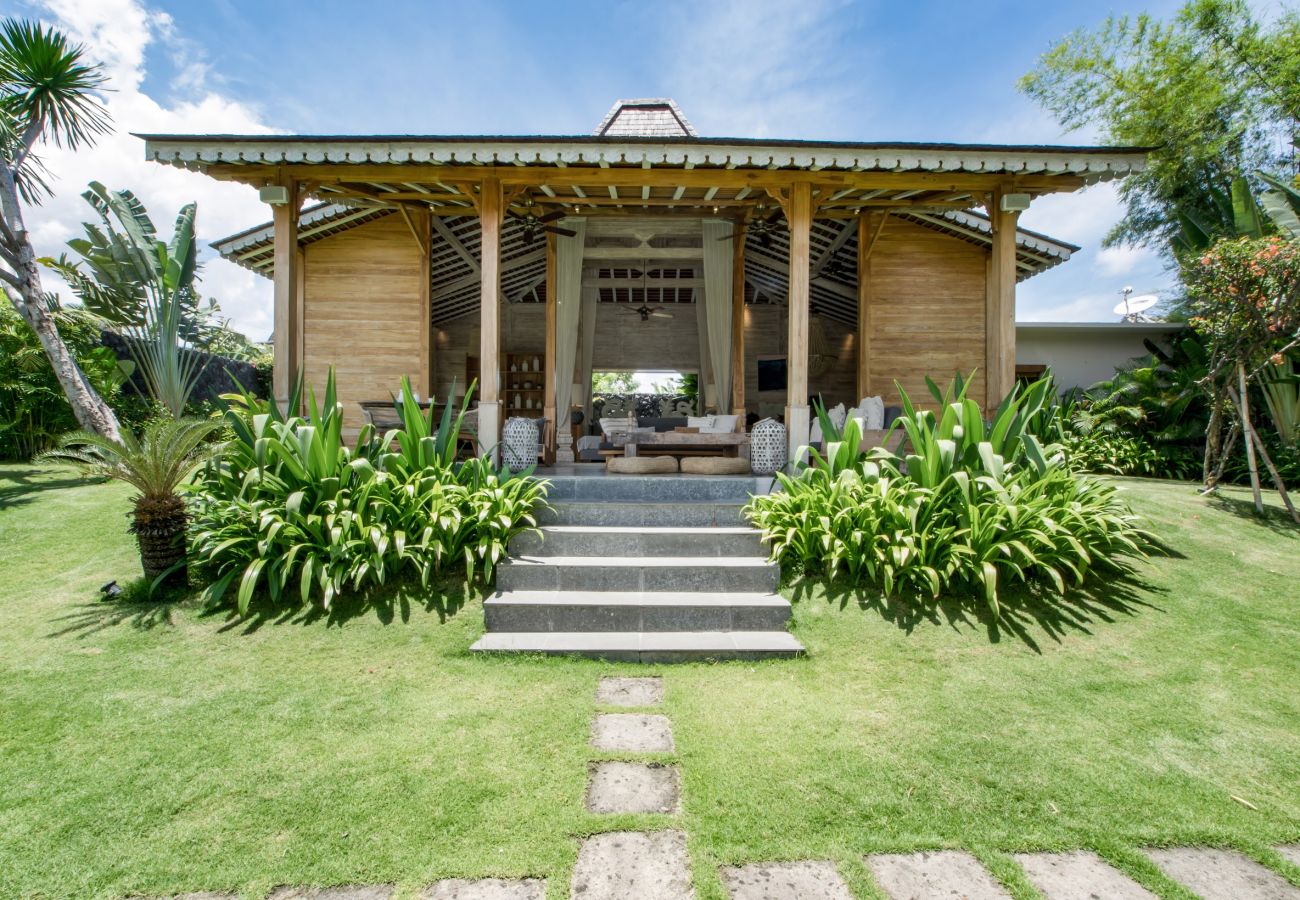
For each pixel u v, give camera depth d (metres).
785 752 2.32
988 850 1.85
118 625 3.29
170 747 2.31
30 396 7.17
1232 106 10.05
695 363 12.33
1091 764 2.26
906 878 1.74
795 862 1.80
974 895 1.68
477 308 11.90
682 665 3.06
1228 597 3.54
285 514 3.70
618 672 2.99
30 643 3.11
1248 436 4.93
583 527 4.27
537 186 5.72
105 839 1.85
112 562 4.07
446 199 6.28
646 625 3.39
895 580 3.61
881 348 7.45
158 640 3.15
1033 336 10.19
